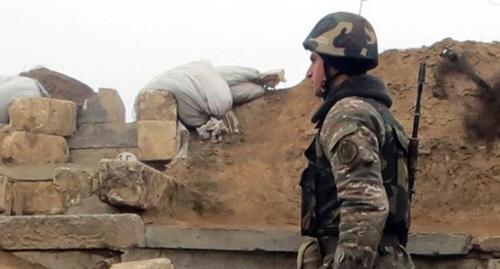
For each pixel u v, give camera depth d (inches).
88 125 472.1
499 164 366.0
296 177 402.3
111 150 466.3
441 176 366.6
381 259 150.6
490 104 380.2
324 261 155.9
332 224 155.0
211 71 461.1
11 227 293.9
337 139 148.9
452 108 393.7
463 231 322.7
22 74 571.2
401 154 158.1
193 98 447.8
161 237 302.0
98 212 323.0
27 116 460.1
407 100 410.6
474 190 362.0
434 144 372.2
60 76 573.0
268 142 440.5
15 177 420.5
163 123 442.9
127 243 298.0
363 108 152.4
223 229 305.0
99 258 297.7
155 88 449.7
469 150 372.2
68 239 295.4
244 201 378.0
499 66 414.0
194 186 399.2
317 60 164.6
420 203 361.4
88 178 328.2
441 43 431.5
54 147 461.4
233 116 459.5
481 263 297.3
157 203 328.2
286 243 301.6
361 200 143.6
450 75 405.7
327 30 163.2
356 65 161.5
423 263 300.2
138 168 317.1
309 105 457.1
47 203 418.0
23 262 294.2
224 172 412.5
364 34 161.9
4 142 451.8
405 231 157.0
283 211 371.2
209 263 304.7
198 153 438.0
